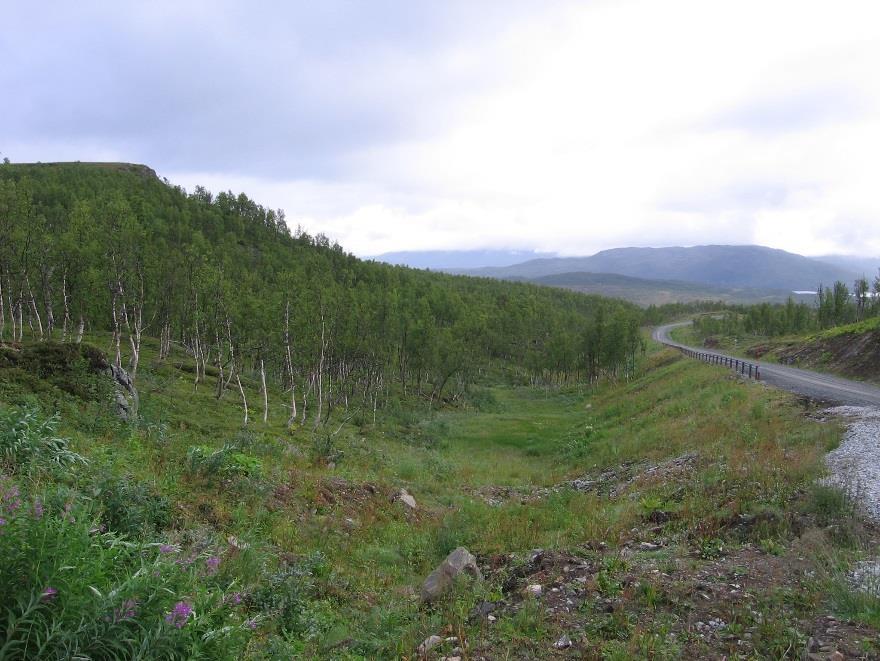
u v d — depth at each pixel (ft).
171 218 321.93
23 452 28.04
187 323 146.00
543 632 21.97
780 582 24.57
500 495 67.51
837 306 236.43
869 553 27.12
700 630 21.04
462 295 367.25
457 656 20.93
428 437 119.96
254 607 23.08
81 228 112.88
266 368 151.84
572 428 131.95
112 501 25.91
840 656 17.72
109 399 54.03
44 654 11.14
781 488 38.75
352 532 40.81
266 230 437.58
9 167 376.27
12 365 52.37
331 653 21.54
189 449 43.80
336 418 126.82
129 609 11.82
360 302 144.36
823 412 70.85
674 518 38.73
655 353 259.60
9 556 11.56
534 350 287.89
